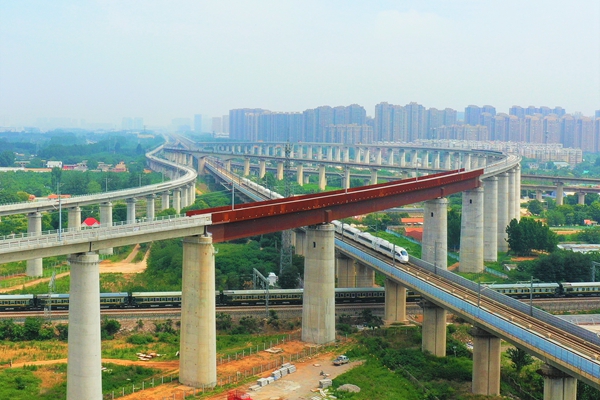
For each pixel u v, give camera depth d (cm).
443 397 10950
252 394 10594
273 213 12550
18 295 15000
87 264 9538
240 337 14150
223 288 17500
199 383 10825
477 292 12769
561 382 9700
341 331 14625
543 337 9738
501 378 12162
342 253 17888
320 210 13762
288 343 13612
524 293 16925
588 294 17225
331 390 10856
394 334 14462
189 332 10906
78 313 9525
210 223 11212
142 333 14238
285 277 17838
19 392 10375
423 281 13038
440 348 13162
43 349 12825
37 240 9531
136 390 10644
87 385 9544
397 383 11406
